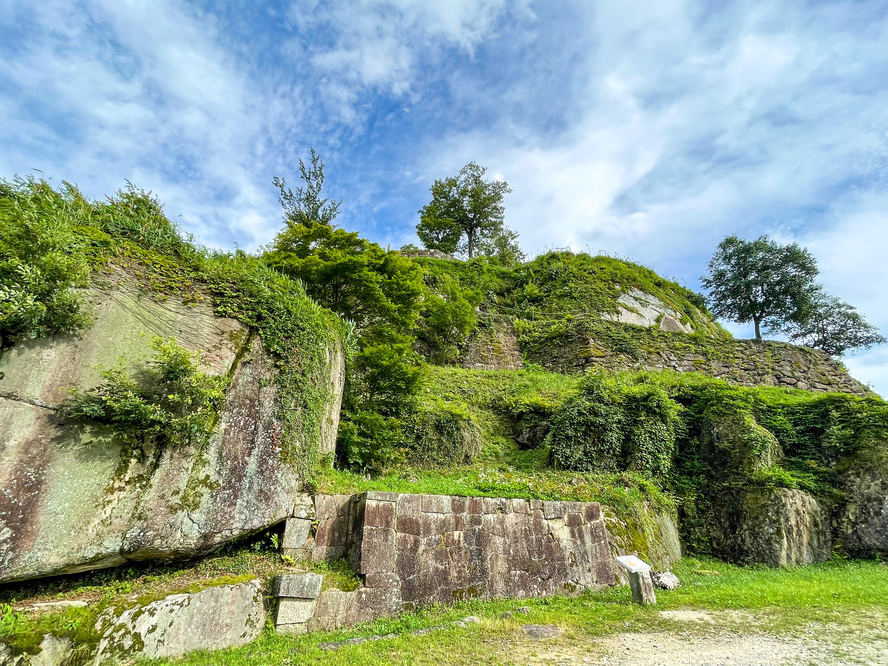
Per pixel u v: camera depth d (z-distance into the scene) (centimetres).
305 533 613
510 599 651
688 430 1197
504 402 1339
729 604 635
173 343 530
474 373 1588
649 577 664
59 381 466
